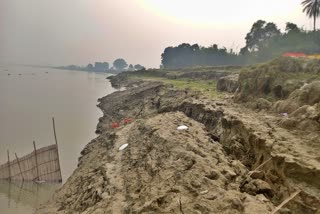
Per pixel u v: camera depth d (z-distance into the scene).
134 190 20.66
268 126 25.41
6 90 140.75
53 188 33.78
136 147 30.34
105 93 140.12
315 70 39.12
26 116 79.06
